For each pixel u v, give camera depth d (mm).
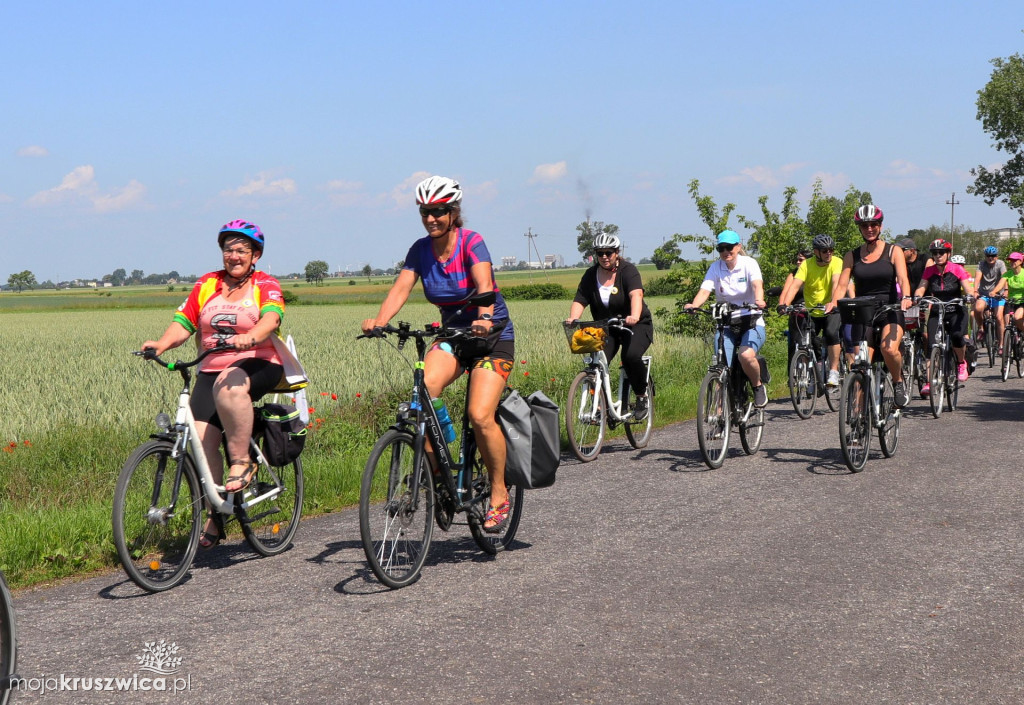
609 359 9180
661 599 4691
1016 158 66250
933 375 10805
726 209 20531
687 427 10906
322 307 76000
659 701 3514
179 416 5305
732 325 8523
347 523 6633
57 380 15430
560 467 8492
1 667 3293
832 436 9781
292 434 5848
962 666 3818
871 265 8453
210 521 5535
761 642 4102
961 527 5996
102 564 5578
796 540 5773
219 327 5574
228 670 3877
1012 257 15156
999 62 66250
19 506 7277
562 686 3660
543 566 5320
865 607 4527
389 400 11180
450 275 5332
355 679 3758
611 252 8984
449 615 4508
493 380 5340
